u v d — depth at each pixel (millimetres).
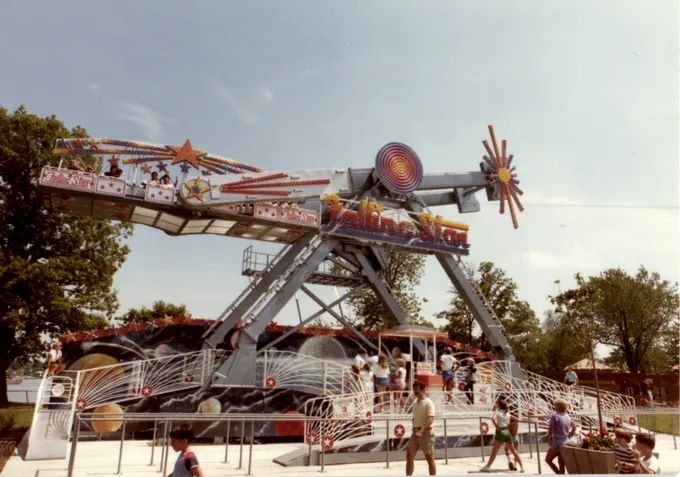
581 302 16938
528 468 13594
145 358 21219
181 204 19938
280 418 12664
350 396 15344
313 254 22547
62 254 28438
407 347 27062
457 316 40344
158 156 20453
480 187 28219
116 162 19859
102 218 21891
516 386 23703
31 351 28266
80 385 16438
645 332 37312
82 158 20469
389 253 35812
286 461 12969
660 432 24703
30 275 25156
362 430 14859
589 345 16594
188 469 6605
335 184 24156
